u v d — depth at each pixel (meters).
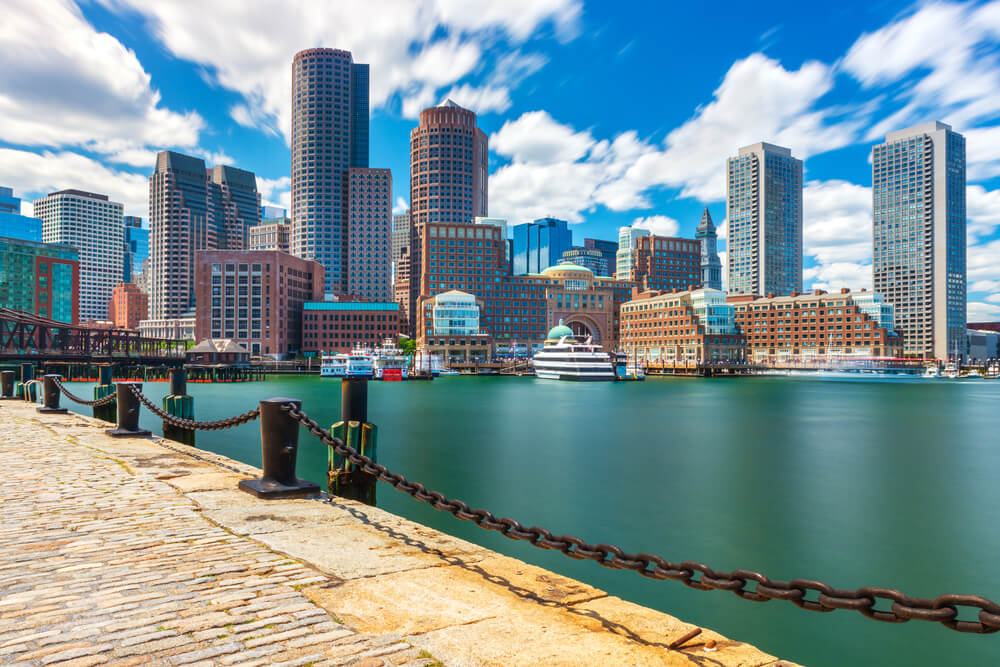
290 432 10.20
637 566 5.50
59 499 9.82
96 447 15.98
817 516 32.62
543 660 4.37
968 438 65.56
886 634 19.27
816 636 19.16
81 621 5.05
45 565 6.54
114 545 7.29
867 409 100.62
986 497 37.31
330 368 183.75
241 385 152.75
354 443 14.60
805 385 171.12
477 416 84.94
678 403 109.31
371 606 5.39
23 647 4.54
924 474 45.06
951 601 3.77
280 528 8.04
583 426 73.88
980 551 26.94
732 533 29.44
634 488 39.06
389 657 4.39
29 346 148.38
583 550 5.91
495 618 5.14
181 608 5.33
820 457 52.62
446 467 46.00
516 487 39.00
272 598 5.57
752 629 19.59
